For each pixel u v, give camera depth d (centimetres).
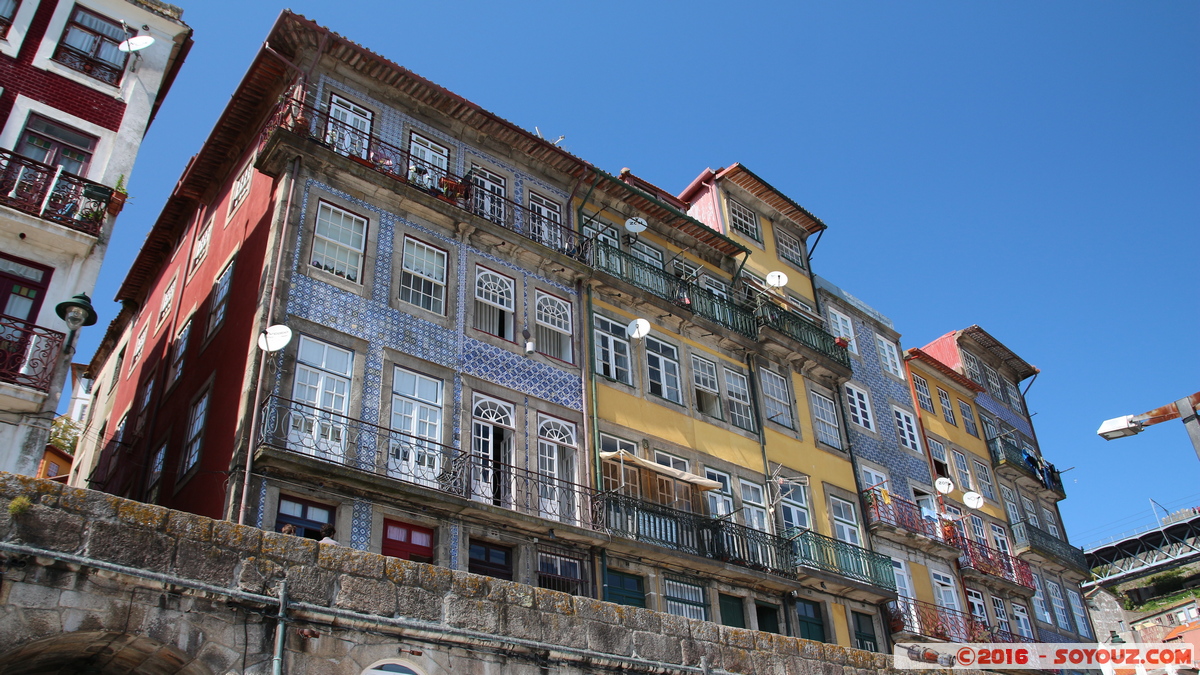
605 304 1847
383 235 1538
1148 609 3978
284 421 1273
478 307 1614
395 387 1422
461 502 1351
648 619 1071
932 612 2147
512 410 1556
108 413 2217
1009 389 3281
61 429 2555
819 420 2217
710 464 1848
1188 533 3956
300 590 827
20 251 1327
